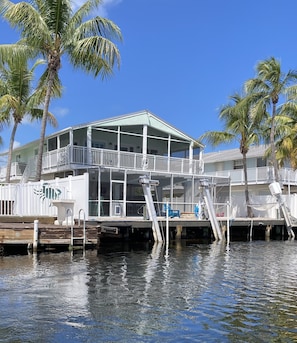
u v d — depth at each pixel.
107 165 25.06
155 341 5.64
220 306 7.38
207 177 27.52
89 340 5.62
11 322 6.27
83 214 15.79
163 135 28.94
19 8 17.88
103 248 16.30
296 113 27.28
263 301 7.78
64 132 26.45
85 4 19.59
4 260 12.06
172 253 15.06
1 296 7.76
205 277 10.16
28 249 13.66
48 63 19.91
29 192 18.02
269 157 31.39
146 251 15.54
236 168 37.47
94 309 7.04
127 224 18.16
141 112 27.53
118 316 6.68
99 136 26.84
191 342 5.63
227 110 28.64
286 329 6.19
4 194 18.39
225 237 22.27
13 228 13.38
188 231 21.78
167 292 8.41
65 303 7.36
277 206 25.73
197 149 30.78
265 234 24.36
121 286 8.88
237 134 29.23
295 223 25.06
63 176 27.03
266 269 11.59
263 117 27.50
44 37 18.78
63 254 13.53
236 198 30.66
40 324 6.20
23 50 19.14
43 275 9.82
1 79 25.67
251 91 26.81
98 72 20.33
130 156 25.77
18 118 26.00
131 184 28.03
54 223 16.17
